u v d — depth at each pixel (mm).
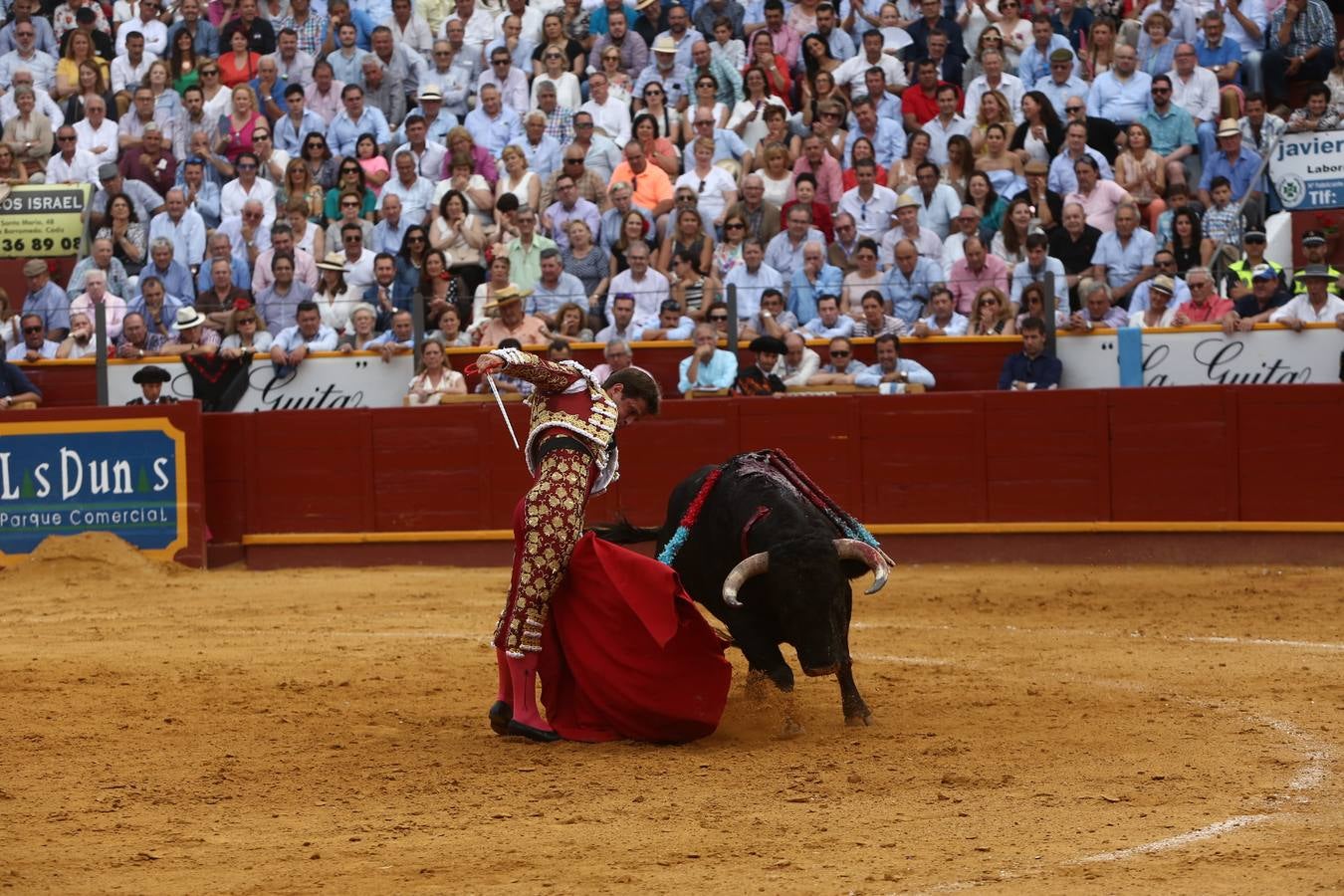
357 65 37094
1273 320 28078
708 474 15000
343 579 27375
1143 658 18125
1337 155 30312
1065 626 20922
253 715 15305
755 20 37312
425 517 29297
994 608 22703
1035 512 27938
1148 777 12039
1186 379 28344
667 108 35156
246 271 33156
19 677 17438
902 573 26922
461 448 29219
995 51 33688
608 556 13750
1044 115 32375
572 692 14250
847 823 10773
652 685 13664
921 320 29531
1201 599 23078
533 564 13734
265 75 36844
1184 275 29297
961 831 10484
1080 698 15562
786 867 9711
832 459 28375
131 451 28938
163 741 14102
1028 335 28422
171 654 19312
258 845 10570
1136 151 31562
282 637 20781
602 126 34688
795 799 11516
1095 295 28922
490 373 13602
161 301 31703
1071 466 27828
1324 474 26906
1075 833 10367
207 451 29609
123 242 33438
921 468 28203
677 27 36125
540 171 34281
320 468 29516
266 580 27422
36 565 28484
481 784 12258
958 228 30578
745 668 17906
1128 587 24578
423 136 34031
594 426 14008
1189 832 10344
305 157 34469
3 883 9727
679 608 13547
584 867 9820
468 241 31781
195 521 28891
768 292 29578
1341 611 21578
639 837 10523
